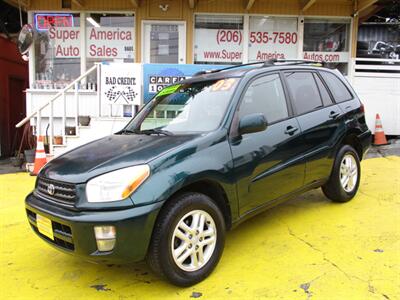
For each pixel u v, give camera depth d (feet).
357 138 16.51
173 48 31.12
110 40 31.14
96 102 28.50
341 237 12.93
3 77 36.83
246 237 13.26
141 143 11.27
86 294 10.16
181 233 9.99
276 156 12.48
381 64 31.42
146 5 30.58
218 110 11.98
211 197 11.28
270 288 9.95
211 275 10.73
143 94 25.45
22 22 35.22
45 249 13.15
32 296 10.12
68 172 10.23
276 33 31.32
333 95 15.83
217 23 31.17
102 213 9.19
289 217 14.99
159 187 9.51
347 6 30.78
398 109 30.99
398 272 10.48
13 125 38.88
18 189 21.09
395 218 14.53
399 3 35.17
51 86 30.73
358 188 17.78
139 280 10.78
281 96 13.60
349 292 9.58
